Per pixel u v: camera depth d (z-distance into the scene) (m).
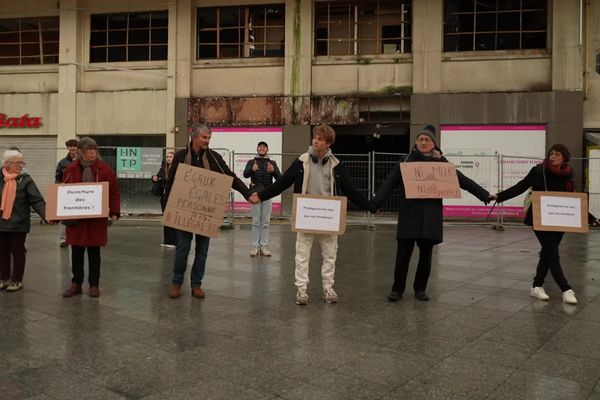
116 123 19.05
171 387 3.51
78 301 5.72
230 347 4.30
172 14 18.72
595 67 16.52
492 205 16.06
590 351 4.25
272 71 18.31
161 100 18.81
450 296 6.13
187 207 5.78
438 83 17.14
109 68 19.17
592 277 7.32
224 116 18.36
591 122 16.55
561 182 5.93
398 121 17.58
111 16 19.53
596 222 14.91
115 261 8.24
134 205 16.05
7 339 4.45
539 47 17.00
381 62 17.66
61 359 3.99
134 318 5.09
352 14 18.17
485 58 17.03
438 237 5.66
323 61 17.98
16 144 19.70
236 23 18.83
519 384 3.59
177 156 5.97
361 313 5.36
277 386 3.54
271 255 8.93
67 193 5.74
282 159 17.83
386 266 8.13
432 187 5.58
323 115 17.81
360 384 3.58
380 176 13.99
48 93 19.42
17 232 6.13
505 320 5.13
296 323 4.98
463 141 17.02
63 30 19.33
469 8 17.36
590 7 16.44
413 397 3.39
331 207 5.55
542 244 5.94
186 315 5.21
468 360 4.04
